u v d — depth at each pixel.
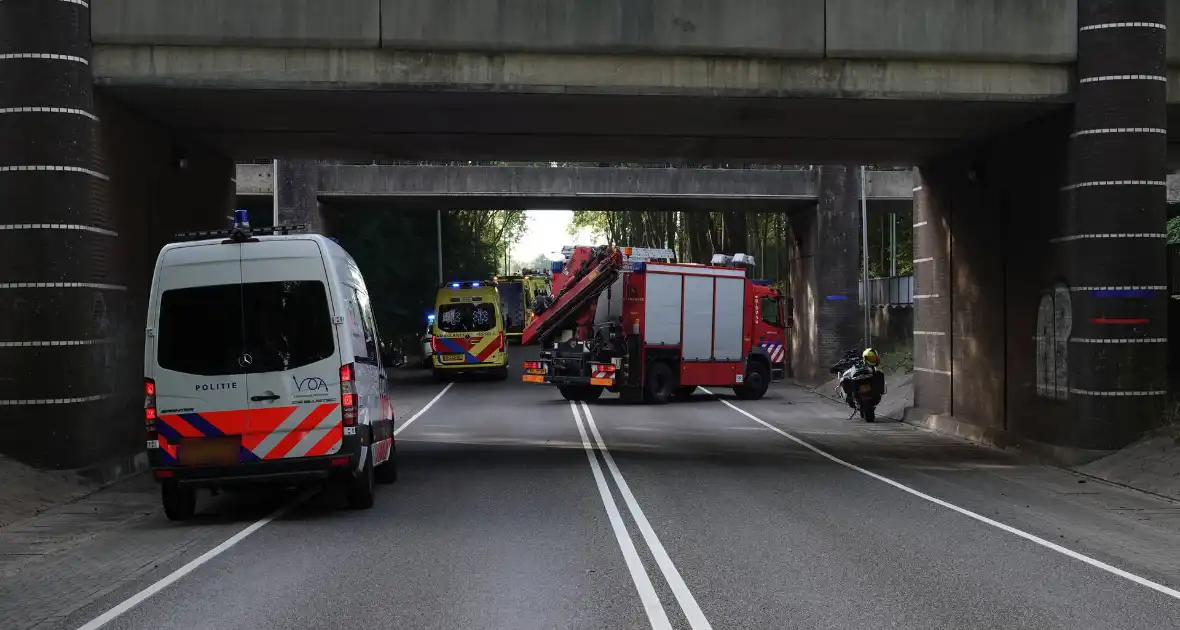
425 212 48.75
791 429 21.94
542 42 14.59
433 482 13.84
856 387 23.61
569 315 27.89
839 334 34.94
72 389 13.53
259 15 14.21
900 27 15.03
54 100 13.52
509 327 60.56
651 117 16.69
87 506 12.09
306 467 10.75
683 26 14.75
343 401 10.84
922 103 15.53
